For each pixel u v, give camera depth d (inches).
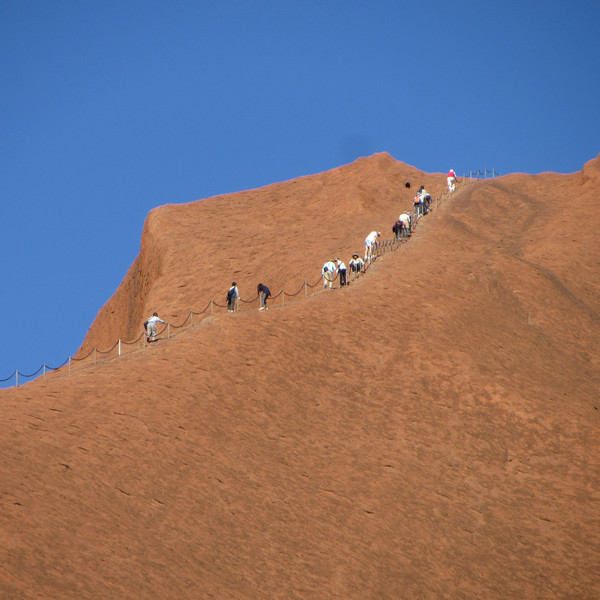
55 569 2603.3
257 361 4389.8
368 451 3969.0
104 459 3297.2
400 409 4328.3
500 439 4249.5
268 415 4020.7
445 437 4200.3
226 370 4249.5
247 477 3523.6
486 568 3454.7
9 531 2689.5
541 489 3976.4
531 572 3489.2
